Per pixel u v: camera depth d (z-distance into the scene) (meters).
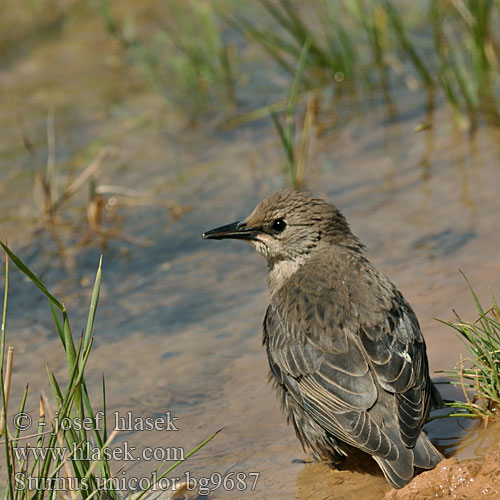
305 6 20.31
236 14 20.44
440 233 12.42
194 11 20.67
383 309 8.53
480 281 10.91
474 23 15.89
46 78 19.48
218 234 10.16
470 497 7.06
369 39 17.59
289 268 9.96
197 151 16.08
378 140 15.48
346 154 15.23
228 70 17.64
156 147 16.30
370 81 17.36
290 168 14.30
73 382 7.29
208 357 10.55
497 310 8.75
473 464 7.28
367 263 9.38
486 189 13.38
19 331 11.57
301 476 8.33
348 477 8.25
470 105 15.39
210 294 12.05
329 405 8.12
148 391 9.99
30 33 21.42
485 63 16.14
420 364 8.23
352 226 13.04
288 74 18.06
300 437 8.71
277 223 9.95
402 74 17.30
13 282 12.67
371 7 18.39
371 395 7.92
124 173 15.53
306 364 8.46
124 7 21.75
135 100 18.06
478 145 14.66
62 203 14.71
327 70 17.53
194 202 14.48
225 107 17.30
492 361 8.27
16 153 16.55
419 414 7.79
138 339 11.16
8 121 17.78
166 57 19.08
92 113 17.70
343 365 8.20
